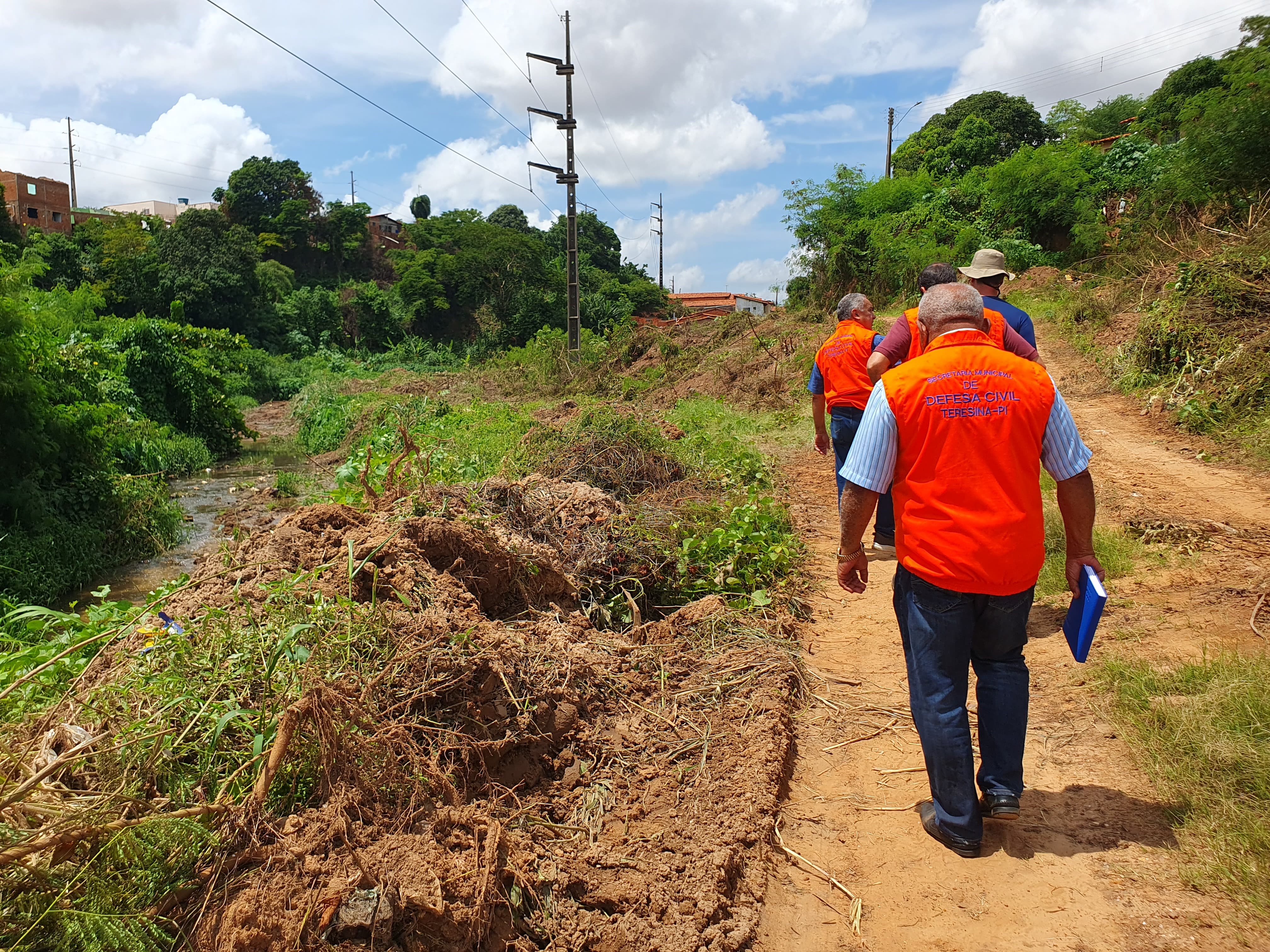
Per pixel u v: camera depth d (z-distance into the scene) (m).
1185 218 14.08
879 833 3.04
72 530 9.92
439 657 3.24
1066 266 21.97
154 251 45.41
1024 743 2.95
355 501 6.11
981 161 34.00
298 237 65.12
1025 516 2.76
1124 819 2.88
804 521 7.30
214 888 2.28
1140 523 5.76
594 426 8.31
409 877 2.36
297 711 2.61
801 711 3.94
